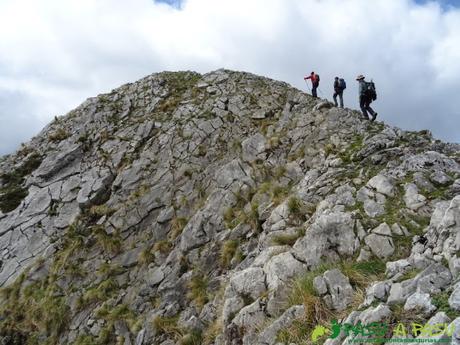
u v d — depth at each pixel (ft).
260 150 60.85
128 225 57.88
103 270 52.44
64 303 50.11
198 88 81.82
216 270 45.57
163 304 44.98
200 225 51.80
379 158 44.91
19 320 50.62
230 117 71.10
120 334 44.32
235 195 54.19
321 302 26.94
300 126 62.28
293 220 41.47
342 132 56.44
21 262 58.34
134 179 64.44
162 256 51.55
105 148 72.13
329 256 32.55
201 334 38.06
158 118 75.72
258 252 41.11
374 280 27.40
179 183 61.05
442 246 25.64
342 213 35.12
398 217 33.45
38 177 70.79
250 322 30.25
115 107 81.97
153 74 92.63
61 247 57.88
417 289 21.44
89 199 63.46
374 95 57.06
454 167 38.88
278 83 81.25
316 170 49.32
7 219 65.10
